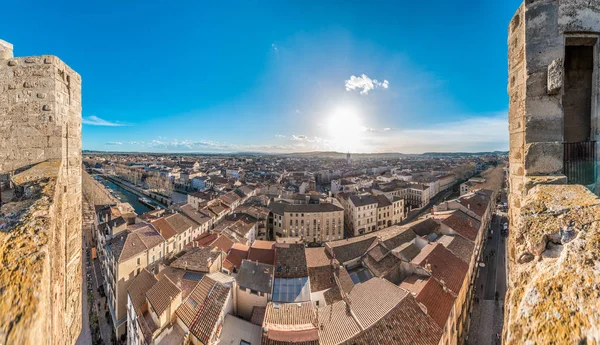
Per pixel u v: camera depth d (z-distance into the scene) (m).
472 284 38.41
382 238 43.47
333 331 21.02
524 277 4.50
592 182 7.19
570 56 8.29
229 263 35.44
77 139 11.51
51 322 5.79
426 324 22.08
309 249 40.56
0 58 9.91
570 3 7.01
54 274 6.69
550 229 4.55
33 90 9.85
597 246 3.62
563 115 7.84
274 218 70.31
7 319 3.86
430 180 114.81
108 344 34.06
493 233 63.44
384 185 114.62
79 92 11.78
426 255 33.97
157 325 22.83
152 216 61.03
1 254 4.82
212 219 65.06
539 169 7.08
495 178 115.12
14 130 9.83
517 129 8.06
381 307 23.39
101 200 92.50
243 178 152.62
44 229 5.75
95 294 43.72
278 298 27.05
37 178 8.18
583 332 2.82
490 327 33.78
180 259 33.50
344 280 31.91
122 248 38.78
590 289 3.13
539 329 3.16
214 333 21.69
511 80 8.55
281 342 19.69
